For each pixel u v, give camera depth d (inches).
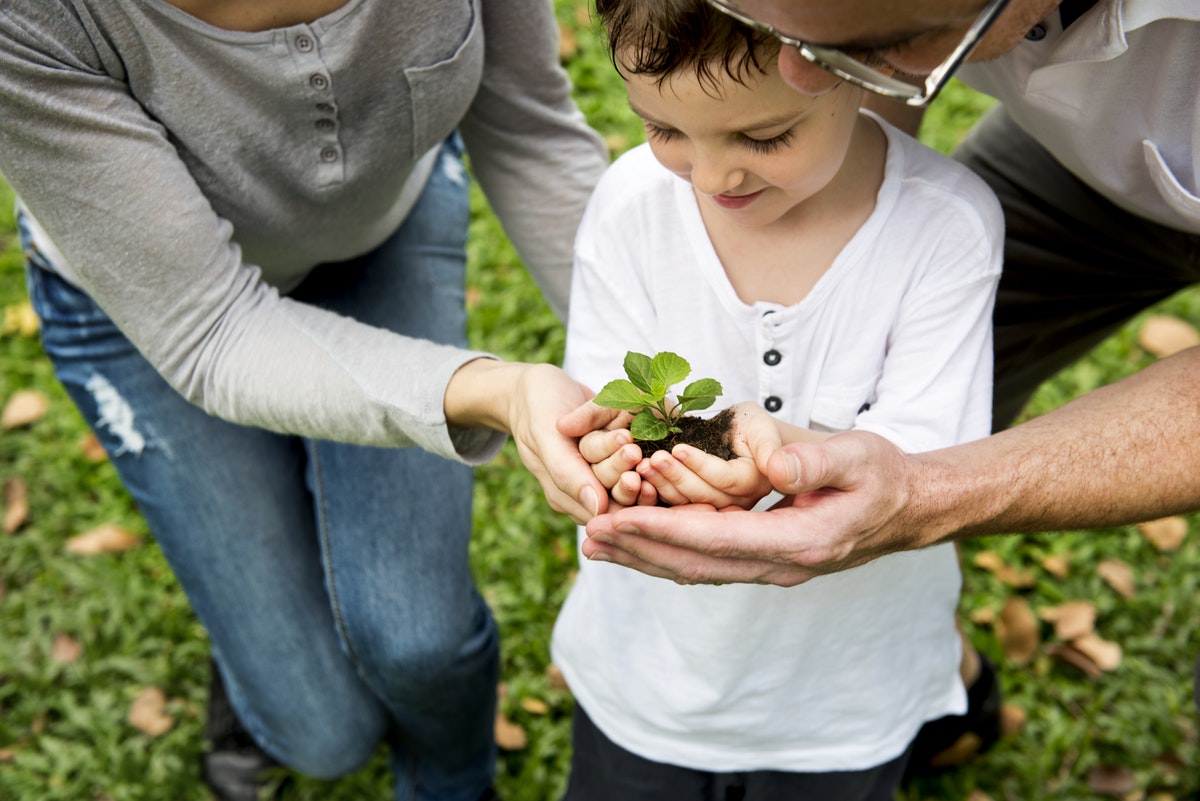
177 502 85.4
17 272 149.6
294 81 65.8
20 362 140.1
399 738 98.9
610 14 55.4
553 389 62.6
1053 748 106.0
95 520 126.8
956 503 60.2
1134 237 82.9
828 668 73.2
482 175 86.6
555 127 83.4
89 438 133.0
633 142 159.5
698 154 57.7
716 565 58.4
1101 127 68.2
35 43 59.7
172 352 68.2
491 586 119.7
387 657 82.4
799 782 80.7
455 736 92.5
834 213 65.2
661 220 68.0
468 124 83.4
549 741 108.0
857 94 57.9
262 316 68.6
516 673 113.4
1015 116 77.4
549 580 118.9
